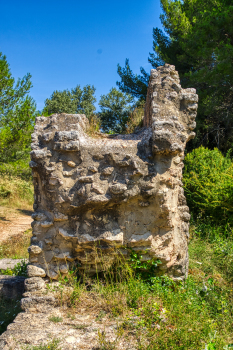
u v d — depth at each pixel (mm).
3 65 11289
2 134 11977
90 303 3213
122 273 3549
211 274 4305
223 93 11008
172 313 2910
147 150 3477
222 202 5836
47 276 3555
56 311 3107
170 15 12172
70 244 3518
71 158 3498
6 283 4398
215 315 3324
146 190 3395
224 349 2594
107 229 3471
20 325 2867
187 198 6820
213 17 9547
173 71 4223
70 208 3438
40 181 3666
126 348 2475
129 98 22219
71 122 3654
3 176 16125
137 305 3074
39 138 3650
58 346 2514
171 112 3777
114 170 3422
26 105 12062
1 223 11383
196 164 7207
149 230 3555
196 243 5301
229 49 9180
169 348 2473
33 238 3586
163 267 3656
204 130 12516
